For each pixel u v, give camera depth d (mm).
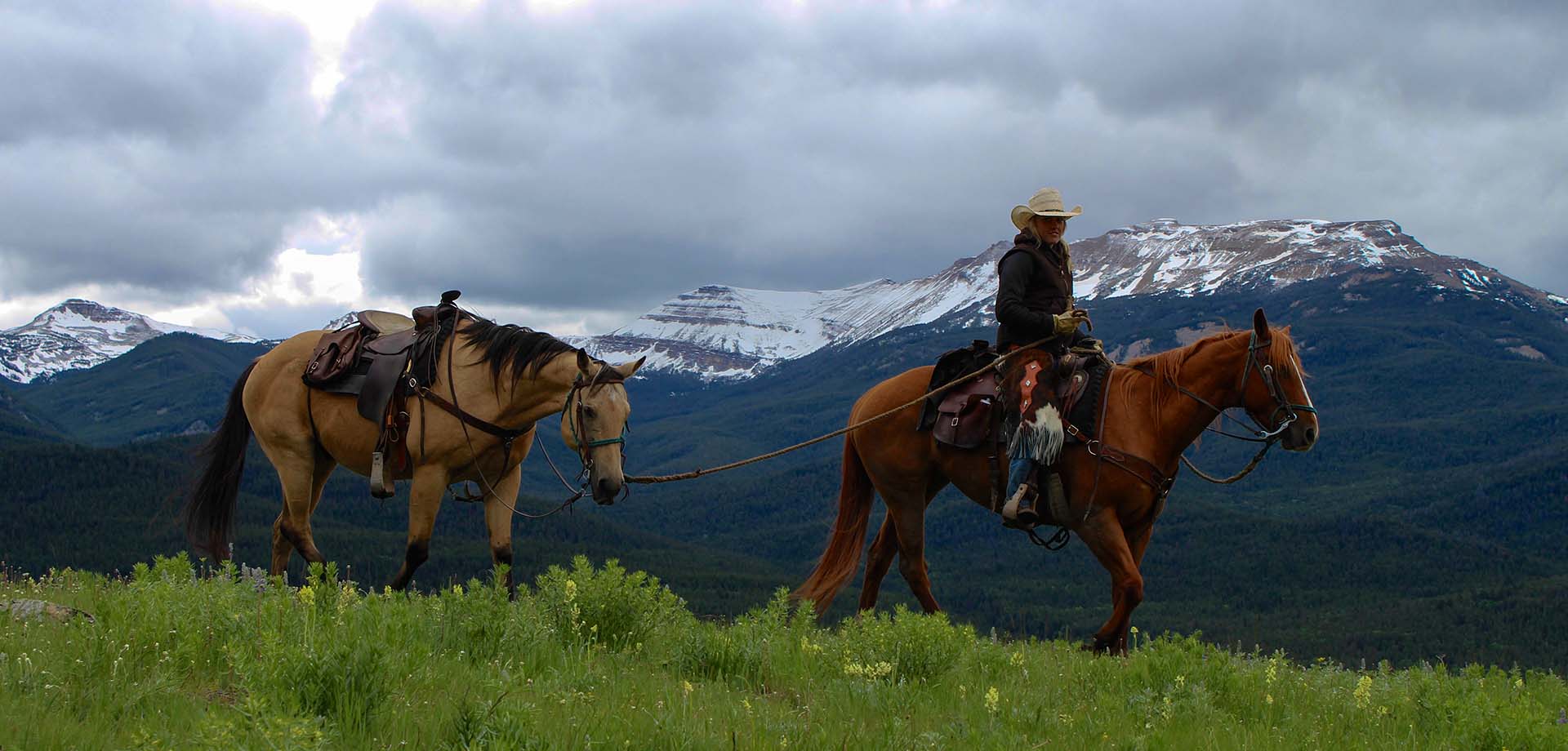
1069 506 9719
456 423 9906
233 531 11109
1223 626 169375
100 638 5102
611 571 7258
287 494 10594
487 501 10281
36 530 138875
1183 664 6895
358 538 126562
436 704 4945
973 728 5379
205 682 5145
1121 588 9398
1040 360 9992
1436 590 185375
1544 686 8508
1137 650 7812
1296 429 9383
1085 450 9648
